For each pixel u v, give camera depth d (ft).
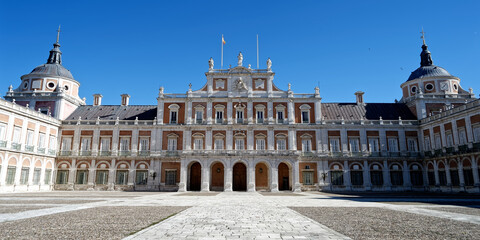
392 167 178.29
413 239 36.94
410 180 176.04
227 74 188.75
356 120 184.14
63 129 185.16
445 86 188.24
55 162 180.86
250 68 189.06
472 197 114.73
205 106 184.75
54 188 177.47
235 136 179.11
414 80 196.85
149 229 42.93
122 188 177.88
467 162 143.33
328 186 175.83
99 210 67.36
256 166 180.55
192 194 139.23
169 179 178.09
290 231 41.81
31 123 159.84
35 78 193.98
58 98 188.44
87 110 202.90
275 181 166.40
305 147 180.65
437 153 164.35
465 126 144.56
